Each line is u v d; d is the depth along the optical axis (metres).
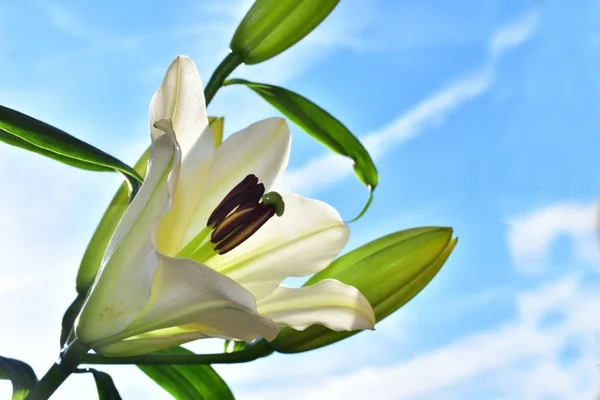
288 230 0.53
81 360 0.50
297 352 0.54
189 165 0.50
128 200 0.56
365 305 0.50
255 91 0.60
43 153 0.55
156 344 0.48
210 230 0.51
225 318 0.46
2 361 0.50
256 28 0.57
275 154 0.53
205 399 0.58
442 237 0.56
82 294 0.53
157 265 0.45
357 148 0.60
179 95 0.50
